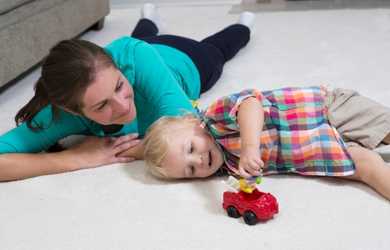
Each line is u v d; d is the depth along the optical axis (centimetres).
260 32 216
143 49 129
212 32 226
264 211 92
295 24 224
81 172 119
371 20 220
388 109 109
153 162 111
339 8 244
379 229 89
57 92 104
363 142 108
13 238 97
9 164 116
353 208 95
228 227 94
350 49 186
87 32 245
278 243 88
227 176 113
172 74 135
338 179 106
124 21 263
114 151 123
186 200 104
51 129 120
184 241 91
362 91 148
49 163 118
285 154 106
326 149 103
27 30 182
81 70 100
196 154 107
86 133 130
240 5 270
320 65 172
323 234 89
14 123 149
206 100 152
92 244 93
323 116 108
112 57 114
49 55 106
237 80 166
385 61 171
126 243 92
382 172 98
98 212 102
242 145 99
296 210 96
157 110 123
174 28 236
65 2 210
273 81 162
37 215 103
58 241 94
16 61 176
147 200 105
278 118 106
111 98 103
